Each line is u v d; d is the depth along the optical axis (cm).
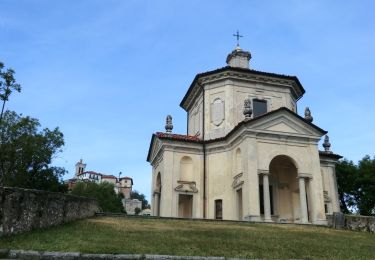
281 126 3017
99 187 8519
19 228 1298
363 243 1712
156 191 3512
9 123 4119
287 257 1185
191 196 3275
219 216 3145
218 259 1067
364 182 4762
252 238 1566
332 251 1369
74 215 1803
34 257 1005
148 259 1029
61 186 4656
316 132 3073
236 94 3438
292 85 3606
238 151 3138
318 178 2964
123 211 8850
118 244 1207
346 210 5034
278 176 3253
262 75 3509
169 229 1714
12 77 2964
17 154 4134
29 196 1382
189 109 4053
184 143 3325
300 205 2914
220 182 3209
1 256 1002
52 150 4484
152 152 3753
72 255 1014
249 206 2730
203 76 3528
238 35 4088
